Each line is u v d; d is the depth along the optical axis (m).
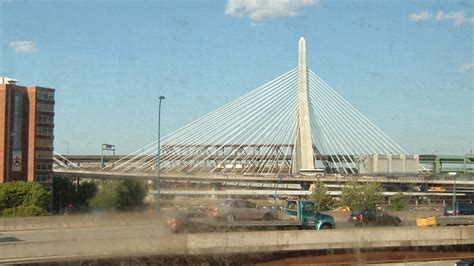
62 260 26.30
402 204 87.00
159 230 39.97
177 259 29.59
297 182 109.31
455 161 163.25
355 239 33.03
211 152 116.38
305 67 116.69
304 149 115.19
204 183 96.38
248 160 117.94
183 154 114.88
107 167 115.81
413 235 34.41
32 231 41.03
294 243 31.66
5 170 97.31
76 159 147.12
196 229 37.72
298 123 116.69
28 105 101.56
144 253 28.41
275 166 118.56
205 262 30.11
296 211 41.16
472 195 110.00
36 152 101.44
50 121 104.81
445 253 35.56
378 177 104.81
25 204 89.12
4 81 100.44
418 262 34.88
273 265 31.67
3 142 97.19
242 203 42.78
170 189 88.75
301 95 116.50
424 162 164.00
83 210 86.44
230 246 30.34
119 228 42.50
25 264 25.38
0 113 97.69
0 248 24.81
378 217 45.44
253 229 38.31
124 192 79.31
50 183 104.25
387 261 34.12
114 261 28.06
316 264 32.44
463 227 35.59
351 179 99.38
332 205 87.44
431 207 87.12
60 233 39.16
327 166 118.62
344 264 33.00
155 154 115.00
